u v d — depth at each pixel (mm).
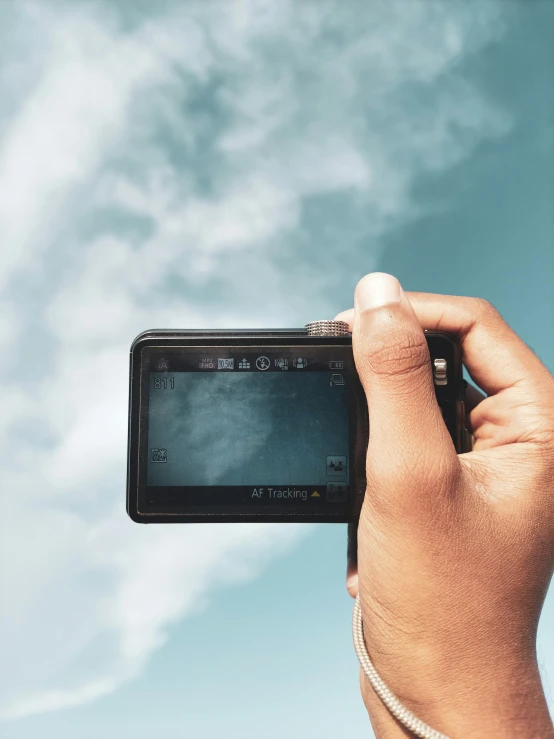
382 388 207
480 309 248
